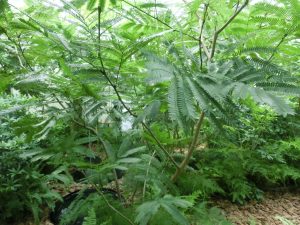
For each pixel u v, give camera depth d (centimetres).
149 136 146
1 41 136
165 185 139
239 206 201
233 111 91
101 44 111
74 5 112
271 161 224
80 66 118
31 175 170
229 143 210
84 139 128
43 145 185
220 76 90
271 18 119
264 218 188
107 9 139
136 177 128
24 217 178
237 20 143
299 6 108
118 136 161
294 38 132
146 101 136
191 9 137
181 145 192
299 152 229
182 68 93
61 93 134
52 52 145
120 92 142
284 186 232
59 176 147
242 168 211
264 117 217
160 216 126
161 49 151
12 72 137
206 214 145
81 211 137
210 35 168
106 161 128
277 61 162
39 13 131
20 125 137
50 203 171
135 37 126
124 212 136
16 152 184
